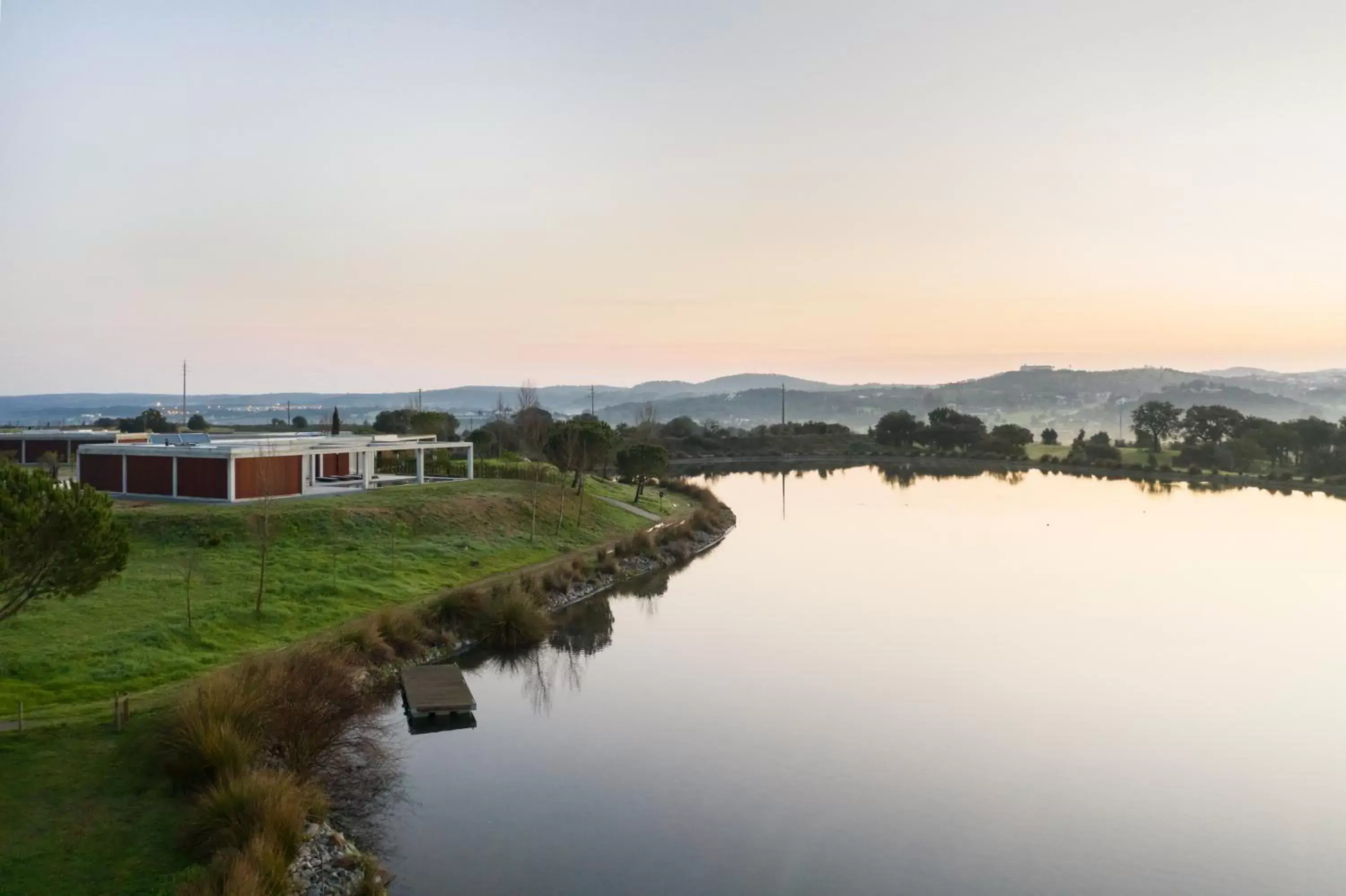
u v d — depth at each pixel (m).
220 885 15.17
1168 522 79.19
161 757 19.59
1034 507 90.25
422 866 19.16
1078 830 22.19
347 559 40.31
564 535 54.88
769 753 26.42
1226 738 28.39
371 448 59.38
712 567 56.19
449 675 30.03
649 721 28.88
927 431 167.25
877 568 56.28
